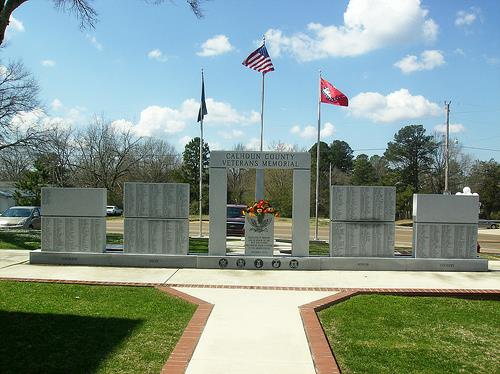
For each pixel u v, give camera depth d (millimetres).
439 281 10945
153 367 5277
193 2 13375
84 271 11609
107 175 63094
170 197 12500
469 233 12609
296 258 12219
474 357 5906
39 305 7906
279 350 5957
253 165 12477
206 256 12273
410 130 72750
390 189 12531
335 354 5906
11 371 5055
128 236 12562
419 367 5508
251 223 12438
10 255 14062
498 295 9438
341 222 12500
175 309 7797
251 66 19422
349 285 10289
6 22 9016
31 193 41031
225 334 6586
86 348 5832
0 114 31031
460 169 73250
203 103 22562
